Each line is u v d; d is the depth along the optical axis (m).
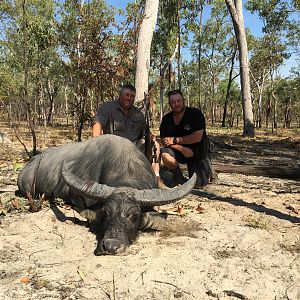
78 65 11.05
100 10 11.30
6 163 9.82
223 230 4.93
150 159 6.55
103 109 6.65
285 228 5.07
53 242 4.45
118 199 4.24
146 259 4.00
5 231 4.78
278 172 8.98
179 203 6.21
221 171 9.41
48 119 37.09
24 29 7.72
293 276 3.78
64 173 4.66
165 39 30.78
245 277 3.72
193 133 7.11
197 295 3.40
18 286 3.51
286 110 54.12
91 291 3.43
